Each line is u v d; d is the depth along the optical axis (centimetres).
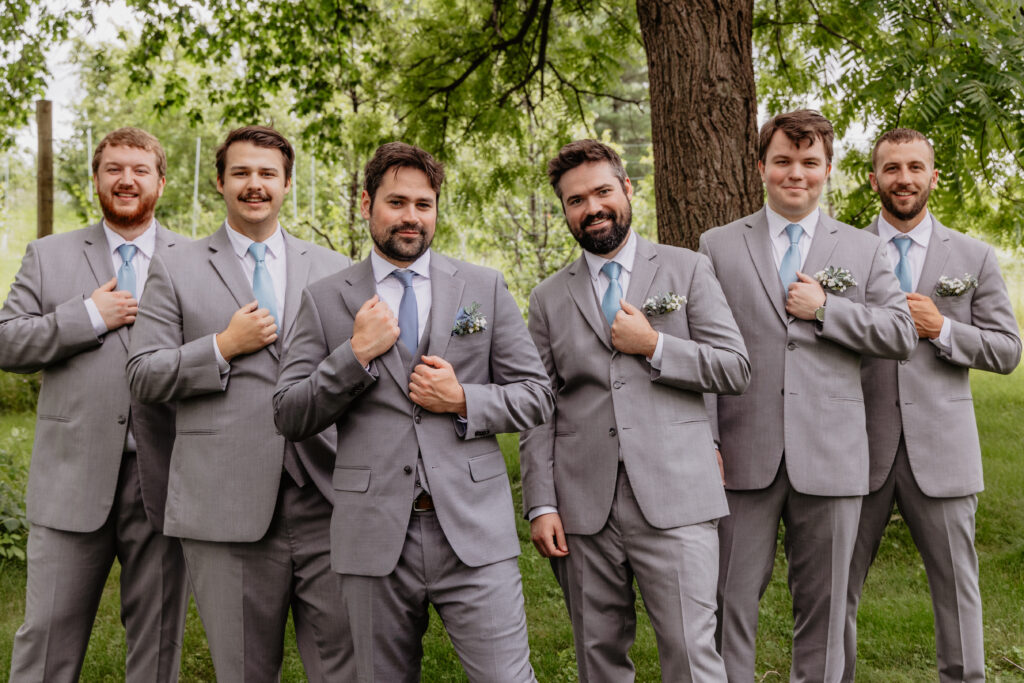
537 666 385
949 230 335
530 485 291
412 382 243
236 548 269
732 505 300
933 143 452
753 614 299
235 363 273
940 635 320
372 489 244
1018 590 450
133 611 306
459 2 755
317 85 857
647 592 272
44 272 308
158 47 823
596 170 278
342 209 1082
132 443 297
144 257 317
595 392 283
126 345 297
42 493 295
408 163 249
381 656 244
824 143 299
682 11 463
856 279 298
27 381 998
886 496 323
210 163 2500
